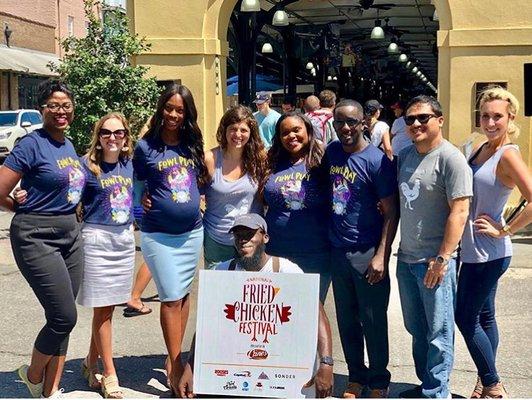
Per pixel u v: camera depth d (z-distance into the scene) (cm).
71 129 927
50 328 436
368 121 1018
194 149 468
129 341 590
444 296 420
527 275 784
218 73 1079
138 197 476
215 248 488
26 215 424
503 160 422
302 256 461
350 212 443
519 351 554
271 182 462
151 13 1067
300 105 1692
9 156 423
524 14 983
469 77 1006
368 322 454
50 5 3412
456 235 406
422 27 1952
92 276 470
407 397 466
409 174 424
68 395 480
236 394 356
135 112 942
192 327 542
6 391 481
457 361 537
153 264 462
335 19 1802
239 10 1417
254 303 354
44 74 3016
